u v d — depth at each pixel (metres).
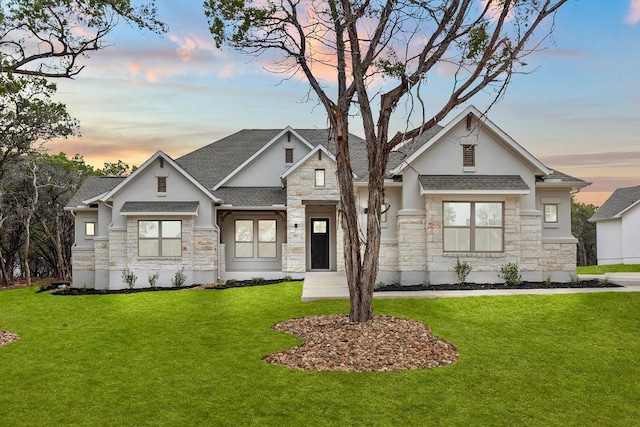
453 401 9.84
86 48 14.91
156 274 26.02
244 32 14.51
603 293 18.67
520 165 22.91
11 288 32.25
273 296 20.77
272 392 10.10
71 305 20.55
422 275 22.48
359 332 13.59
